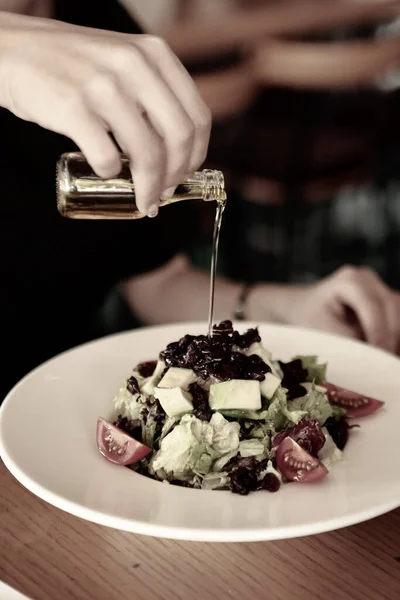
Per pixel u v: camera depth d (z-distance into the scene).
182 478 0.70
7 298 1.13
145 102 0.65
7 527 0.67
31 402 0.77
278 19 1.62
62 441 0.72
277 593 0.61
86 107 0.65
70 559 0.64
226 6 1.64
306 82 1.64
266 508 0.64
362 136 1.65
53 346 1.16
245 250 1.68
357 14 1.61
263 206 1.68
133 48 0.65
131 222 1.24
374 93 1.64
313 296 1.08
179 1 1.64
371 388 0.81
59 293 1.18
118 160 0.65
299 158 1.67
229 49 1.65
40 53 0.67
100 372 0.83
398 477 0.67
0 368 1.10
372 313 0.98
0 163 1.13
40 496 0.65
